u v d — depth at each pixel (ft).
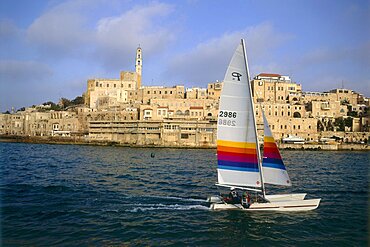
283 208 101.19
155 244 74.95
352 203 115.34
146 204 110.42
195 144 473.67
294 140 495.82
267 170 105.29
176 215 97.25
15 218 91.76
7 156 299.99
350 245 76.38
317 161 305.32
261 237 80.53
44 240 75.82
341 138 524.11
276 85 619.67
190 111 527.81
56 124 613.93
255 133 100.94
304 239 79.66
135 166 235.81
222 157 104.88
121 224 88.28
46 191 128.67
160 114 525.75
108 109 583.17
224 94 103.35
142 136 486.38
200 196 124.16
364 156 379.35
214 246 74.59
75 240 76.18
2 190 128.98
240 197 104.68
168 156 339.16
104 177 172.14
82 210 101.14
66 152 368.07
